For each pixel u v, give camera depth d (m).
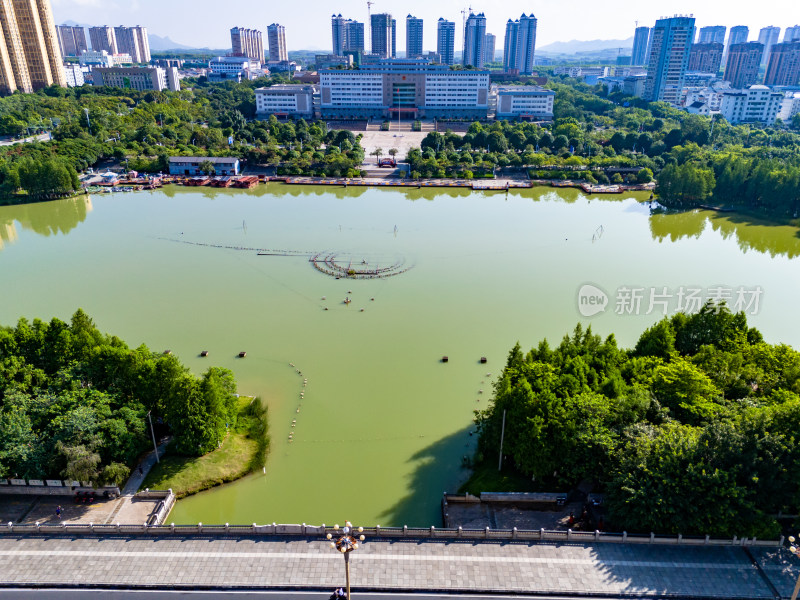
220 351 101.56
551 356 78.88
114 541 58.94
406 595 53.19
